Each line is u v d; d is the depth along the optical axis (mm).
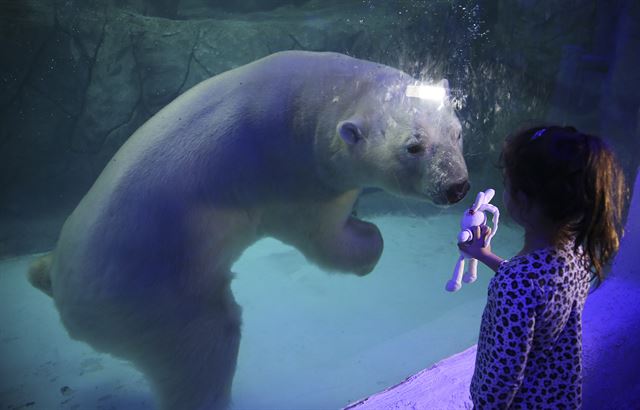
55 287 3734
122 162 3652
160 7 11031
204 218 3635
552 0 7738
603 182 1383
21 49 7801
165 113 3814
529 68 8203
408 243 7238
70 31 8109
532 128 1486
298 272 6434
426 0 9656
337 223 4141
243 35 8805
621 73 6617
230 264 3998
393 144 3400
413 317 5203
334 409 3805
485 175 8344
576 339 1510
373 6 10742
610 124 6613
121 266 3447
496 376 1429
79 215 3691
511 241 6996
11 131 7973
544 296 1393
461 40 9023
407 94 3471
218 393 3822
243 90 3742
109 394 4375
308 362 4516
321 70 3764
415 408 2400
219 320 3766
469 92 8531
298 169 3779
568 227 1414
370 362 4422
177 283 3570
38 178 8250
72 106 8219
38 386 4453
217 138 3629
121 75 8375
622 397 2236
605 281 3072
